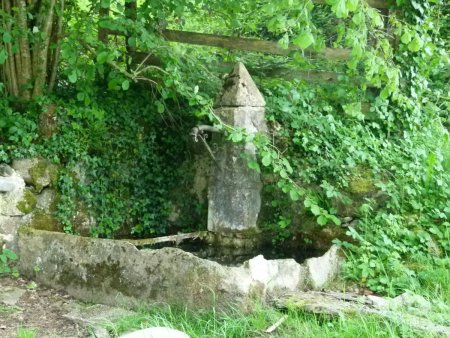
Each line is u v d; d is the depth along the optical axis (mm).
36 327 4633
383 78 5379
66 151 6297
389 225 5613
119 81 6199
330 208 5895
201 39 7062
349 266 5281
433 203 5867
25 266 5652
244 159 5969
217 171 6074
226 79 6035
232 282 4523
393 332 4074
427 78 6828
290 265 4934
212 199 6121
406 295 4719
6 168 5883
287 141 6305
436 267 5289
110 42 7066
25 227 5762
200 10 7383
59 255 5418
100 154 6605
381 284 5094
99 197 6562
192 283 4648
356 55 5098
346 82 6605
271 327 4273
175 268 4754
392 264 5199
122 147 6750
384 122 6516
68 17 6629
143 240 5930
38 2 6414
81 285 5242
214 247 6129
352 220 5855
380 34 5641
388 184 5883
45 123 6215
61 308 5020
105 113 6613
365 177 6055
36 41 6250
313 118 6281
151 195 6977
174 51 6312
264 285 4668
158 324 4441
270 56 7371
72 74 5918
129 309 4945
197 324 4473
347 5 4102
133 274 4965
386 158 6215
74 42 6070
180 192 6984
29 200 5914
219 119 5645
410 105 6020
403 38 5402
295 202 6082
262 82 6938
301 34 4336
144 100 6977
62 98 6527
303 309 4449
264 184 6137
